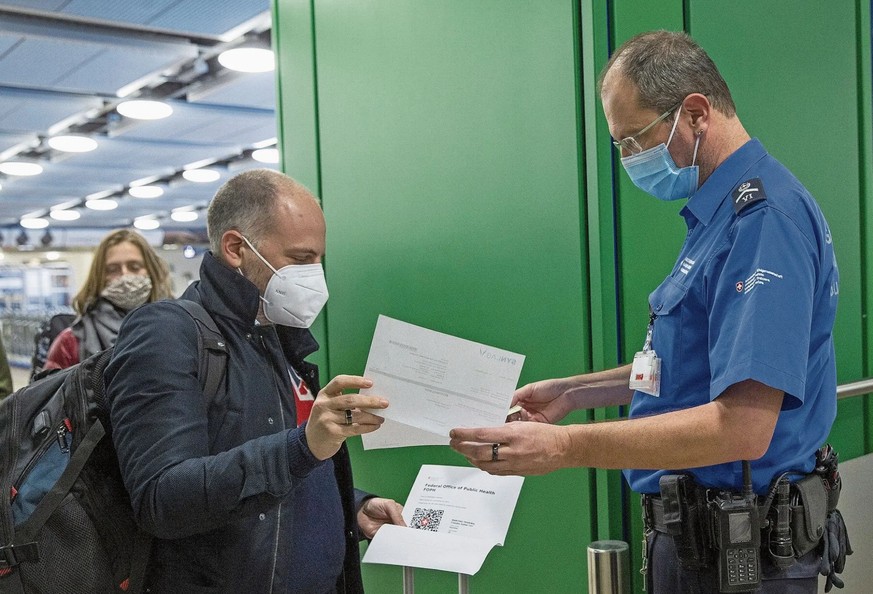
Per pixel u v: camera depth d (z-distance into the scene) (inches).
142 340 53.4
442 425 52.5
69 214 565.0
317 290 60.3
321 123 98.5
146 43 194.1
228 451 51.4
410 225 87.5
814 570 57.2
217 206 60.8
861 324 96.3
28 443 56.4
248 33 193.5
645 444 51.3
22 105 254.2
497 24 77.3
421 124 85.5
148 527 51.1
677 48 56.6
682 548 56.7
